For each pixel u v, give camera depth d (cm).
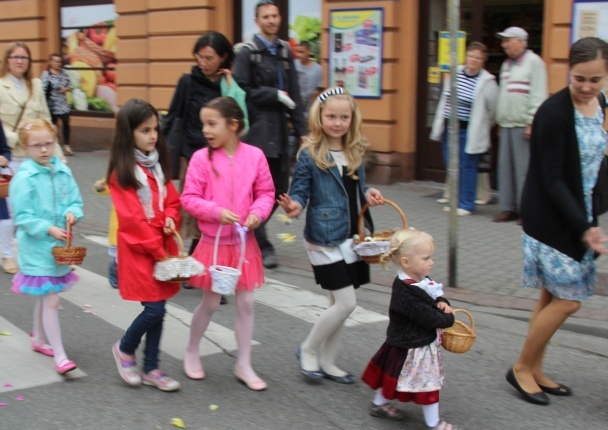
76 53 1566
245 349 439
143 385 436
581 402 428
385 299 614
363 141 433
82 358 477
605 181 411
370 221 440
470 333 386
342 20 1084
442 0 1042
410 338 372
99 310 573
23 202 430
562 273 404
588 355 500
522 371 430
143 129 407
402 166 1084
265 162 441
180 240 423
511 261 700
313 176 424
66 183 448
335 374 448
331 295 445
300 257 737
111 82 1518
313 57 1174
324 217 421
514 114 827
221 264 425
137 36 1394
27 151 439
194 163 429
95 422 388
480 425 397
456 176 613
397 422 398
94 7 1519
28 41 1616
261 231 694
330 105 418
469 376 463
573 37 880
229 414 402
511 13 988
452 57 608
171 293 420
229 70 598
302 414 404
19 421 387
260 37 662
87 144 1570
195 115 593
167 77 1323
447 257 714
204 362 474
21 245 441
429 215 890
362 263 434
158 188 418
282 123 670
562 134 392
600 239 380
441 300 376
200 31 1262
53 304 445
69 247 428
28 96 677
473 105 873
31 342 499
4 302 591
